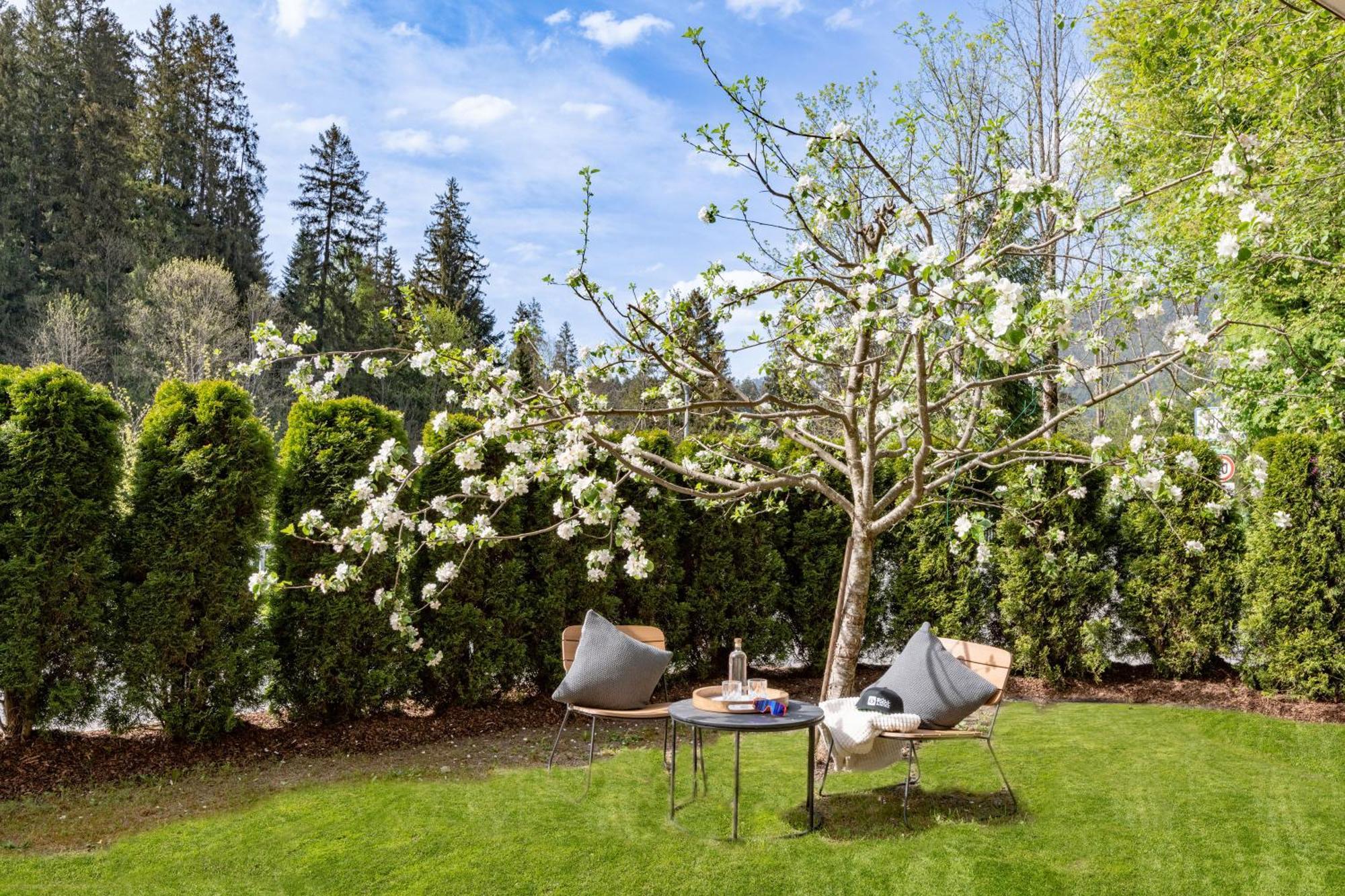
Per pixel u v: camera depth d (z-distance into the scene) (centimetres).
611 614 589
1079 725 520
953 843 322
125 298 2492
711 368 411
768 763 450
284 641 485
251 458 465
